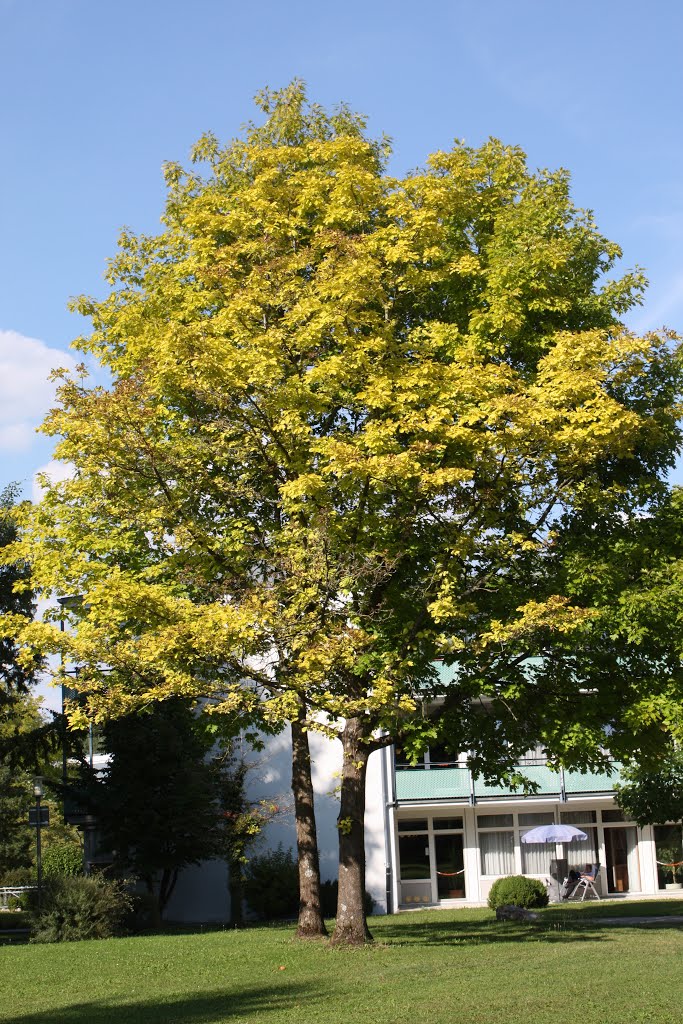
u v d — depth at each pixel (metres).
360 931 17.77
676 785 28.17
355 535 16.67
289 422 16.50
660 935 18.72
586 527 17.97
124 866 29.14
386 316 17.73
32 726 43.66
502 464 16.19
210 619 15.05
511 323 17.39
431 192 18.33
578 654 17.86
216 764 30.62
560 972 13.61
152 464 16.97
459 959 15.25
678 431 18.59
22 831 46.69
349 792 18.06
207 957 17.12
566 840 33.38
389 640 17.42
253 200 19.03
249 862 33.16
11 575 29.02
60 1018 12.02
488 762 19.19
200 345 16.70
